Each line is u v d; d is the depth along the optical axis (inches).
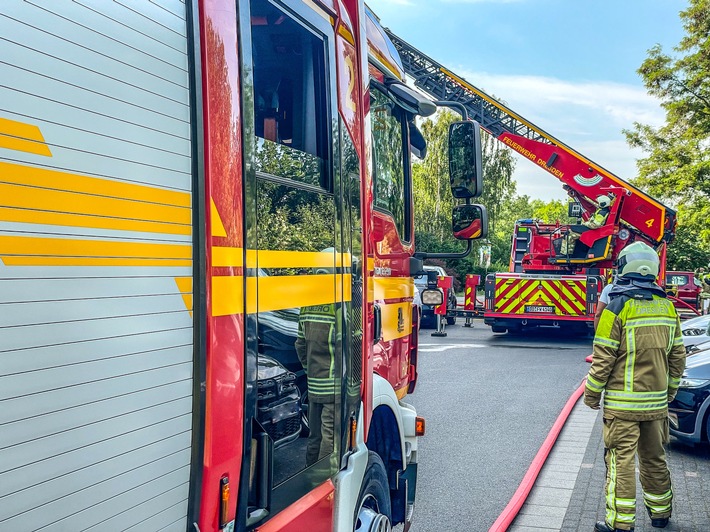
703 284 855.7
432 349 587.5
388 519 138.1
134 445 65.6
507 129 675.4
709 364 259.6
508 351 576.4
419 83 677.3
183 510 73.5
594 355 177.2
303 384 101.2
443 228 1681.8
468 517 205.8
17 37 53.5
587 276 622.2
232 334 80.4
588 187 646.5
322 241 108.0
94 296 60.6
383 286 159.9
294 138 103.8
